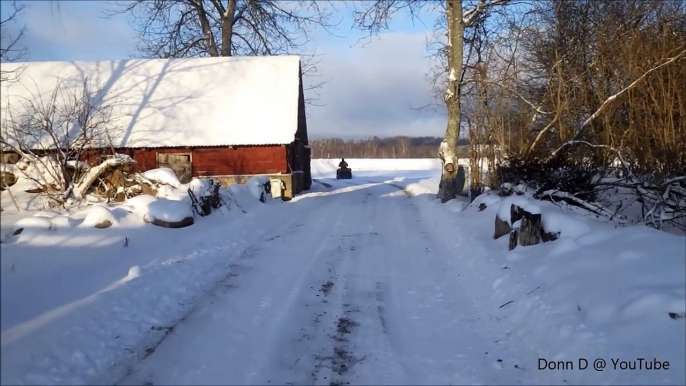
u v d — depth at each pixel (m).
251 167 22.03
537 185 11.59
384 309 6.60
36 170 12.45
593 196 11.09
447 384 4.56
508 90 14.51
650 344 4.58
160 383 4.51
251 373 4.75
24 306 5.67
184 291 7.00
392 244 10.71
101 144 16.30
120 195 12.44
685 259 5.86
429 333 5.77
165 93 23.38
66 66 23.67
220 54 28.00
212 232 10.41
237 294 7.11
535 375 4.66
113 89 23.14
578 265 6.66
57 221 9.43
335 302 6.88
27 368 4.38
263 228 12.35
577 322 5.25
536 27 17.23
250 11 27.11
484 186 15.84
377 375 4.76
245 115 22.61
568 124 12.86
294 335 5.70
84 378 4.51
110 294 6.12
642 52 11.08
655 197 9.55
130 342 5.32
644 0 14.82
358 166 64.94
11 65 23.00
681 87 10.45
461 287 7.53
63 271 7.07
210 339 5.50
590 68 13.36
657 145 10.17
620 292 5.54
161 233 9.87
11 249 7.88
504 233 9.60
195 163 22.02
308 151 28.80
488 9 17.03
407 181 34.62
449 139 17.06
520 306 6.11
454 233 10.89
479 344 5.45
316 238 11.37
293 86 23.89
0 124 13.95
